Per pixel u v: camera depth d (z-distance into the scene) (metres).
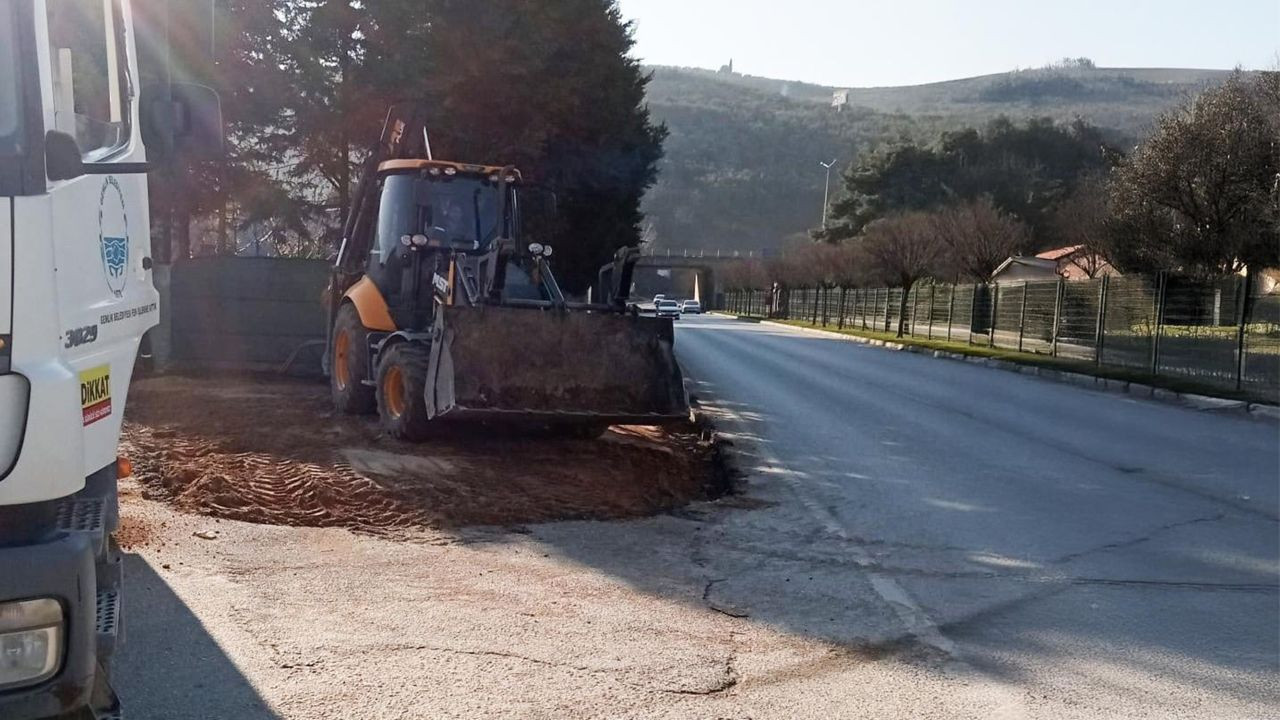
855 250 60.22
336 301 14.46
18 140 3.38
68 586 3.28
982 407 18.69
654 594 6.72
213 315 17.70
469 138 21.95
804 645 5.90
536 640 5.75
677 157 145.88
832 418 16.52
